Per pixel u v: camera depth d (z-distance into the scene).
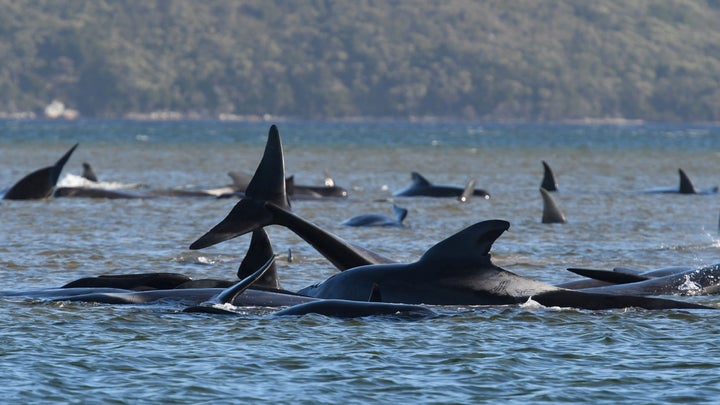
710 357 53.66
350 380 49.25
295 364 51.66
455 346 55.12
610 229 118.44
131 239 101.44
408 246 99.81
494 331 58.28
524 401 46.72
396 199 159.12
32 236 101.62
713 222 129.38
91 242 98.25
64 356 52.44
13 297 65.31
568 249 98.69
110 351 53.44
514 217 132.62
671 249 99.00
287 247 97.56
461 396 47.28
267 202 68.44
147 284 67.38
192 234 107.00
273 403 45.97
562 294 64.75
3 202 135.88
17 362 51.19
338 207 142.12
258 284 66.88
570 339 56.91
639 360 53.06
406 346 55.00
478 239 64.88
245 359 52.31
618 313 63.00
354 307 61.38
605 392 47.97
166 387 47.88
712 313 63.72
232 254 92.62
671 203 157.62
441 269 64.62
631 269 78.12
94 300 64.19
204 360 52.09
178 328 58.12
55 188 145.38
